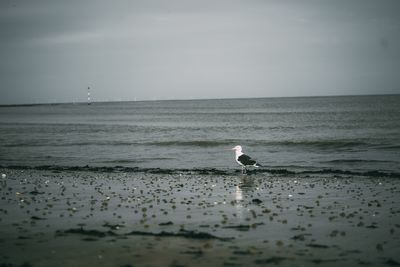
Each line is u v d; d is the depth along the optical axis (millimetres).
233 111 167625
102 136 62406
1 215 14477
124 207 16047
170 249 9938
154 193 19844
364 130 62781
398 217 14133
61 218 13961
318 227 12609
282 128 70375
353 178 25297
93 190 20828
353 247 10367
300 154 38750
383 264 8992
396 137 51750
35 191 20078
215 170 29781
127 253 9562
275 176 26719
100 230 12219
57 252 9633
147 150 44125
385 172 27750
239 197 18578
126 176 27062
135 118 128750
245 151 41500
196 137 57875
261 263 8922
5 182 23984
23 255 9391
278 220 13617
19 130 79375
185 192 20141
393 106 160375
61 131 75000
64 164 35312
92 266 8609
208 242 10672
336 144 45094
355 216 14289
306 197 18578
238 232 11953
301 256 9523
